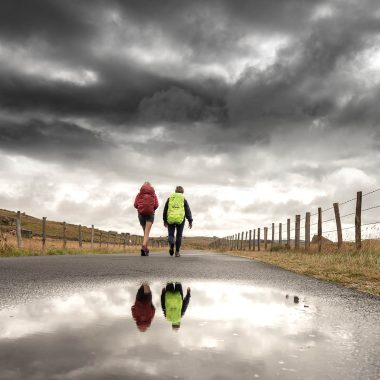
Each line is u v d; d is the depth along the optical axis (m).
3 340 2.52
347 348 2.52
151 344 2.46
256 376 1.97
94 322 3.04
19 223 19.16
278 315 3.49
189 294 4.60
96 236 117.94
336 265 9.97
